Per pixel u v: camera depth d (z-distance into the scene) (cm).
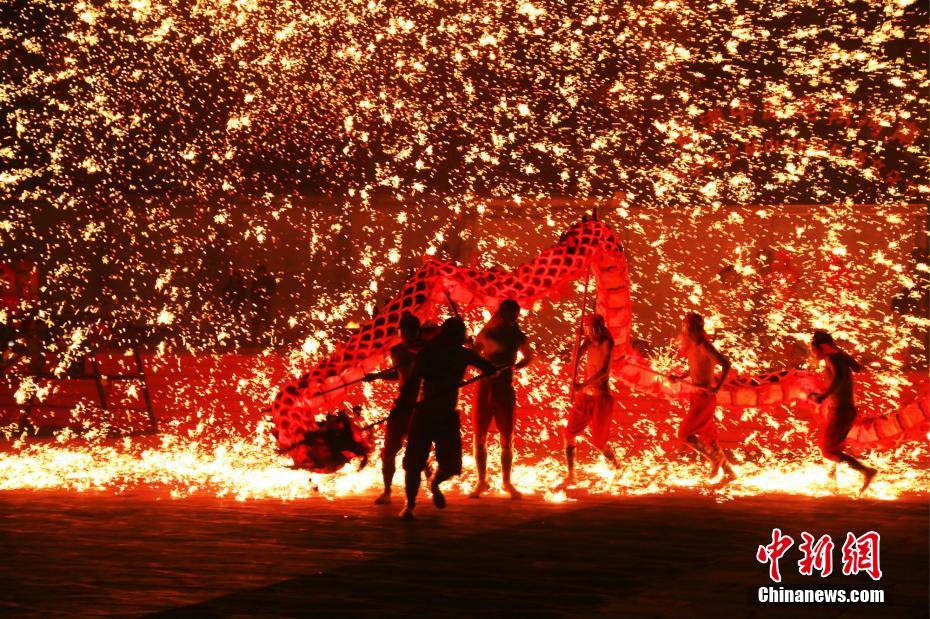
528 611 540
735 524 805
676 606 550
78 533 762
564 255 1036
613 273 1079
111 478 1086
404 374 912
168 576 621
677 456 1301
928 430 973
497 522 812
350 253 2230
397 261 2206
